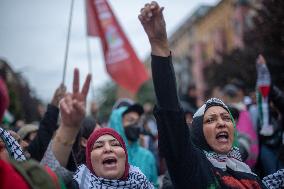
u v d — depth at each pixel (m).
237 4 25.39
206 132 3.26
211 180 3.02
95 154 3.23
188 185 2.95
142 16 2.84
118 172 3.22
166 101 2.90
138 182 3.27
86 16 7.52
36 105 12.18
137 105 5.44
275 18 11.90
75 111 2.71
